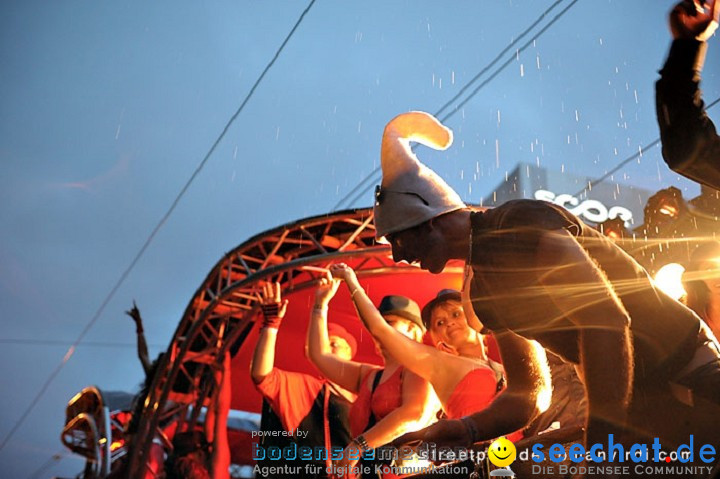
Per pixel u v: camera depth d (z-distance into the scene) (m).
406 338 5.19
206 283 10.83
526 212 2.52
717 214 4.86
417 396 5.34
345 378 6.11
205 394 11.31
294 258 10.37
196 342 11.62
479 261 2.61
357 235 9.45
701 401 2.37
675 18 2.45
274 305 7.05
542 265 2.44
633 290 2.48
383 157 3.01
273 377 6.74
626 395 2.28
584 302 2.36
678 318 2.45
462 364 5.02
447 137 3.06
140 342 12.55
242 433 13.16
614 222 5.70
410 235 2.86
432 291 9.05
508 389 2.92
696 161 2.46
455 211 2.82
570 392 4.23
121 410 14.52
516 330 2.62
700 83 2.46
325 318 6.36
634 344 2.44
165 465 8.76
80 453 13.46
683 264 4.02
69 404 14.08
